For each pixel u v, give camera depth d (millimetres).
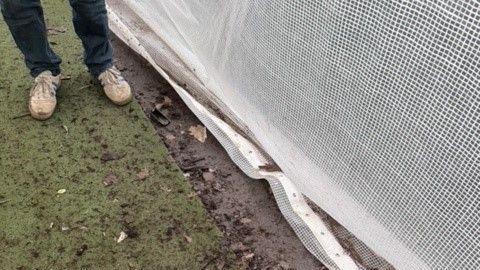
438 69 1405
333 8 1586
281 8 1763
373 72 1559
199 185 2518
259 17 1884
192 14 2479
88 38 2678
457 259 1591
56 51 3170
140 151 2629
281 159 2260
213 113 2756
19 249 2184
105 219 2314
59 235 2242
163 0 2758
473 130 1394
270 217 2395
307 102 1845
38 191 2406
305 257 2244
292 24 1747
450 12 1329
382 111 1590
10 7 2334
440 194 1546
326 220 2277
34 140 2637
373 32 1512
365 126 1665
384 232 1827
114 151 2617
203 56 2504
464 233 1535
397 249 1820
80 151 2604
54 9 3479
